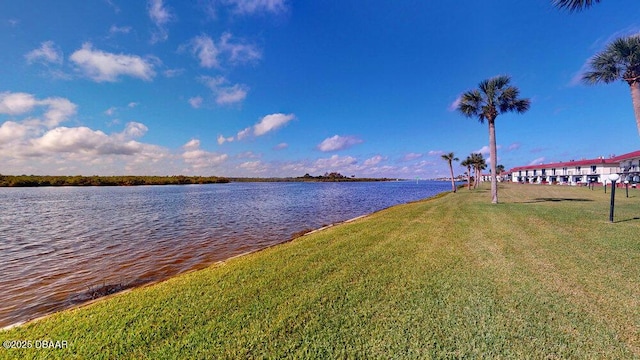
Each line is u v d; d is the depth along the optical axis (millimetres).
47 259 9828
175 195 53938
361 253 7344
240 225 16719
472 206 17922
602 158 64750
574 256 6473
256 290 4996
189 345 3342
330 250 7812
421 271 5730
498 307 4051
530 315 3797
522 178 87625
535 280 5066
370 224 12453
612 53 10578
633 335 3285
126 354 3230
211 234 13969
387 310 4043
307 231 14344
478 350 3061
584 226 10008
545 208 15531
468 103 20172
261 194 55375
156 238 13188
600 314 3785
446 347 3129
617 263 5902
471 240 8438
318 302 4387
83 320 4121
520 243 7863
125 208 28562
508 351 3033
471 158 55156
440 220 12656
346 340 3320
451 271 5676
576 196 24953
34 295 6520
